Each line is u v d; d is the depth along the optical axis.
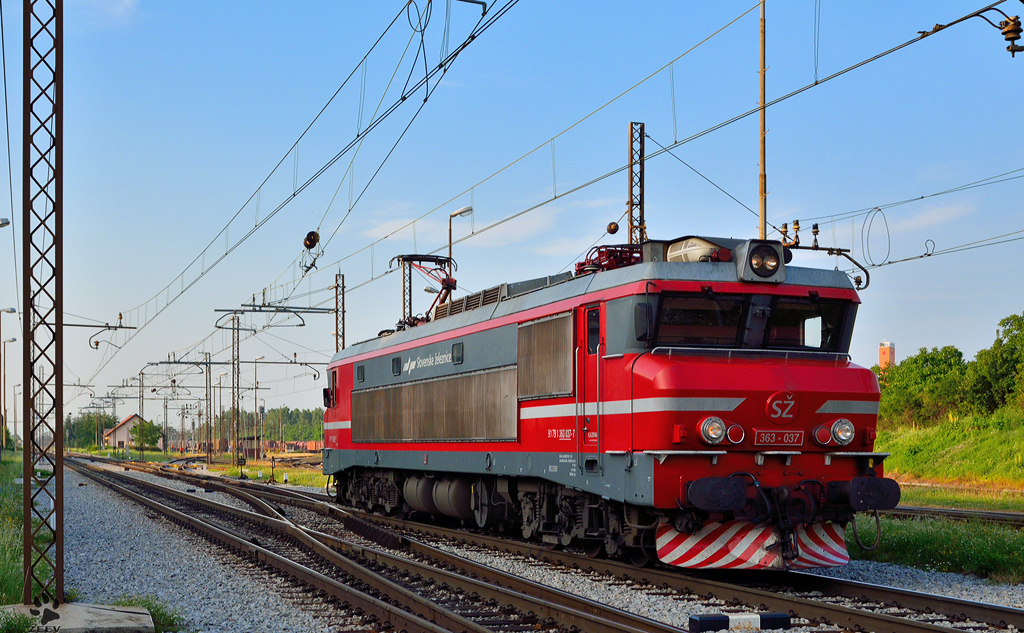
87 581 13.03
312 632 9.36
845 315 12.44
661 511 11.65
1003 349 41.91
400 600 10.48
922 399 45.47
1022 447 33.88
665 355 11.72
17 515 22.62
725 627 8.84
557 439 13.55
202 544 17.11
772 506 11.32
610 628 8.45
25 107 9.66
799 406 11.52
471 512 17.56
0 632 8.71
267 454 101.44
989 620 9.03
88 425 174.50
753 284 12.05
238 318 59.62
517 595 10.04
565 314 13.38
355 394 23.08
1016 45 11.95
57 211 9.76
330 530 19.59
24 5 9.64
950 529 14.02
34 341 9.93
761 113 29.12
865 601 10.14
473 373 16.47
